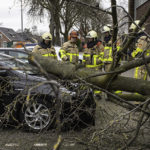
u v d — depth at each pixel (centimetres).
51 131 409
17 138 397
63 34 1326
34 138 396
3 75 434
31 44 780
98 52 625
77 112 385
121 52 311
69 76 344
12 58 227
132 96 372
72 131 402
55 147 170
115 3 297
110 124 309
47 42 564
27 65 231
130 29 509
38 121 438
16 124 446
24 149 351
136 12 1545
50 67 349
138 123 310
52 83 159
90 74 334
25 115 428
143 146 348
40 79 436
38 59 349
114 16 303
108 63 619
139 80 324
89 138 355
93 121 424
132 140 305
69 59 578
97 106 391
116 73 314
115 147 330
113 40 325
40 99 422
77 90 367
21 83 429
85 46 634
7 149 351
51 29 1262
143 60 296
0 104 435
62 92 360
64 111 407
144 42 507
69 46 582
